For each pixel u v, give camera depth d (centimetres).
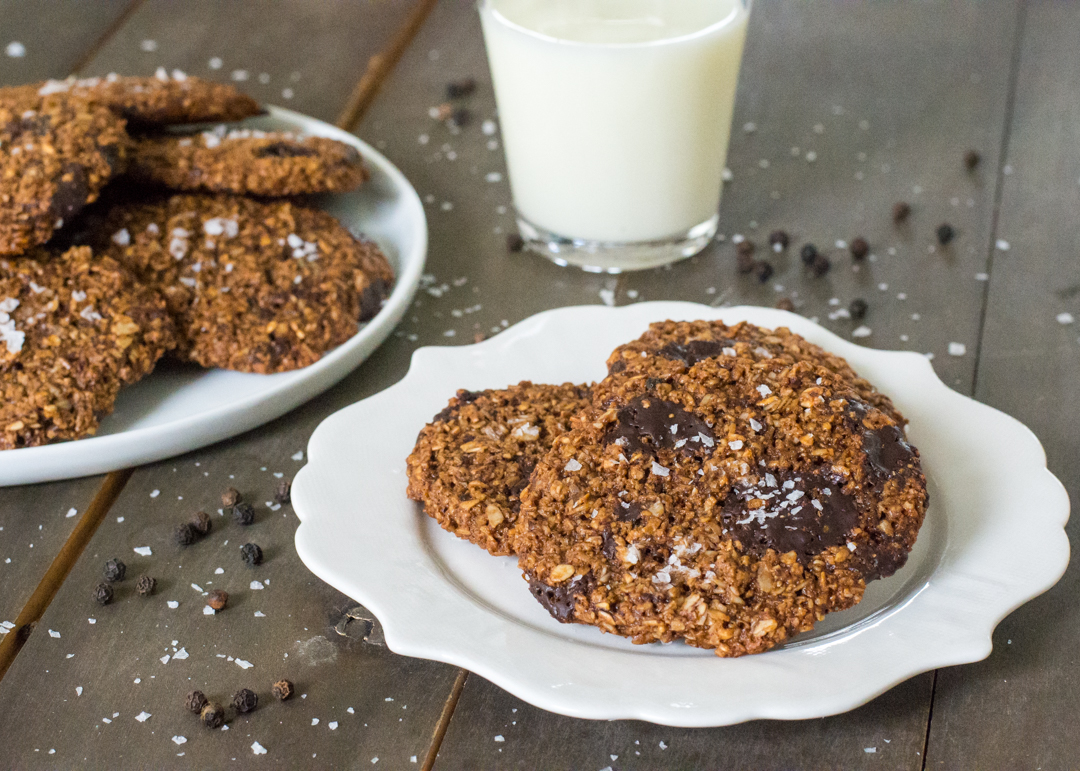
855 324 57
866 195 63
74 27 71
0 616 48
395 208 59
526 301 58
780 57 71
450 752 45
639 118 56
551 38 55
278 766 45
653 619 44
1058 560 46
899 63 70
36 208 51
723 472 46
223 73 69
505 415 49
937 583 45
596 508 45
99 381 51
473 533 46
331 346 53
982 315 57
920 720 45
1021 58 70
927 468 48
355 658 47
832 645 44
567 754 45
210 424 51
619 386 47
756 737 45
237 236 55
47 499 51
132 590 48
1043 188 63
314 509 47
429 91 69
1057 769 44
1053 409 53
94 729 45
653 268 59
